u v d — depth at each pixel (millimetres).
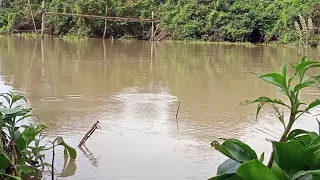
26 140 2611
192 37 23750
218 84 8055
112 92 6906
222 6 24250
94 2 23875
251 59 13477
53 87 7219
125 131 4453
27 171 2508
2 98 5863
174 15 24672
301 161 1448
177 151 3811
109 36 24469
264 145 4098
